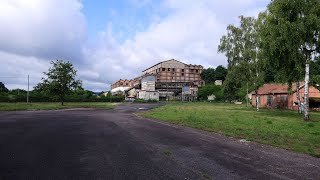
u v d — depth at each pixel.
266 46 27.89
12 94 76.12
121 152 9.84
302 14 26.52
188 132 15.88
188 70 147.12
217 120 23.06
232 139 13.34
